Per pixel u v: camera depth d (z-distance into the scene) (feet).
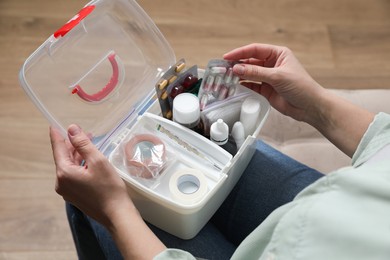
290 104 2.60
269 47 2.54
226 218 2.52
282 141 3.06
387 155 1.73
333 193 1.46
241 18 5.04
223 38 4.89
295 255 1.42
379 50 4.98
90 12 2.11
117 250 2.39
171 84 2.26
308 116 2.57
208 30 4.92
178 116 2.23
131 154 2.18
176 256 1.77
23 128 4.23
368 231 1.33
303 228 1.44
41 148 4.15
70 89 2.24
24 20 4.79
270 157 2.58
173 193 2.07
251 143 2.31
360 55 4.93
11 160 4.08
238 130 2.23
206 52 4.78
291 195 2.43
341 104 2.41
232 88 2.37
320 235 1.39
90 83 2.32
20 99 4.36
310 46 4.95
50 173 4.05
